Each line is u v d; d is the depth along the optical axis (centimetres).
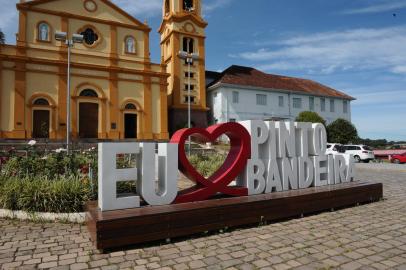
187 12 3628
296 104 4291
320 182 744
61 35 1888
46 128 2562
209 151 2397
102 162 479
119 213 461
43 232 541
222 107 3747
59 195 634
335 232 534
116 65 2919
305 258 420
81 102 2716
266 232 530
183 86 3538
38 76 2561
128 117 2955
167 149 527
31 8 2616
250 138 629
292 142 695
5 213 630
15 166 873
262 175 639
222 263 402
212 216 514
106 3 2936
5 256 431
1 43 2503
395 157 2503
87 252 441
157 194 522
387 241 491
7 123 2425
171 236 473
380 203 775
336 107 4709
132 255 427
